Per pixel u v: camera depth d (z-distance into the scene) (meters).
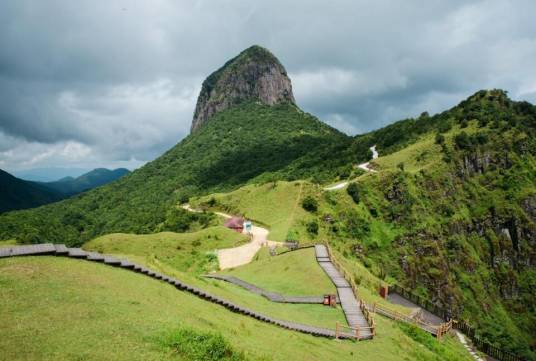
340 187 143.12
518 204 145.75
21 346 13.52
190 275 36.28
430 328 48.03
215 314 24.83
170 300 23.16
